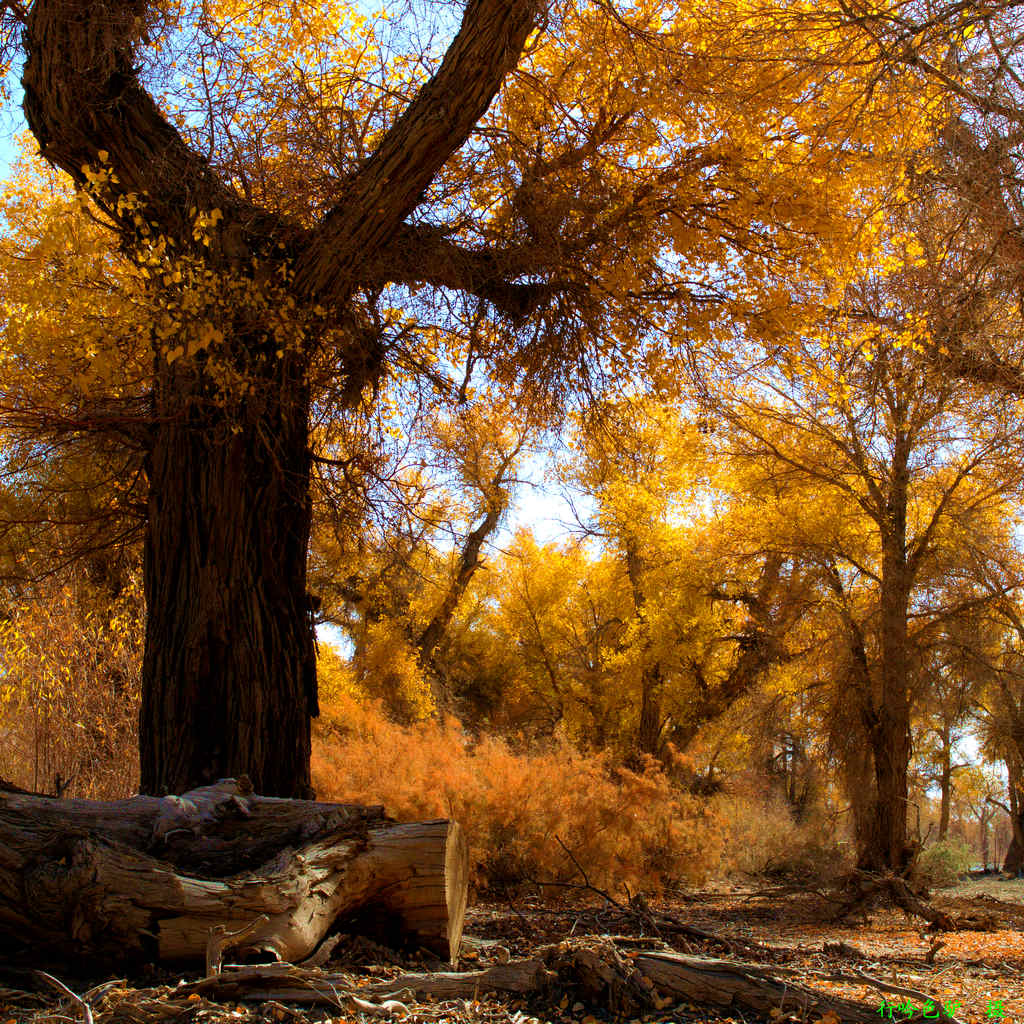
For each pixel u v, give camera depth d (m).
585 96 7.04
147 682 6.20
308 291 6.33
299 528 6.70
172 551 6.29
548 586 21.00
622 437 8.20
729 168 6.69
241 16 6.96
